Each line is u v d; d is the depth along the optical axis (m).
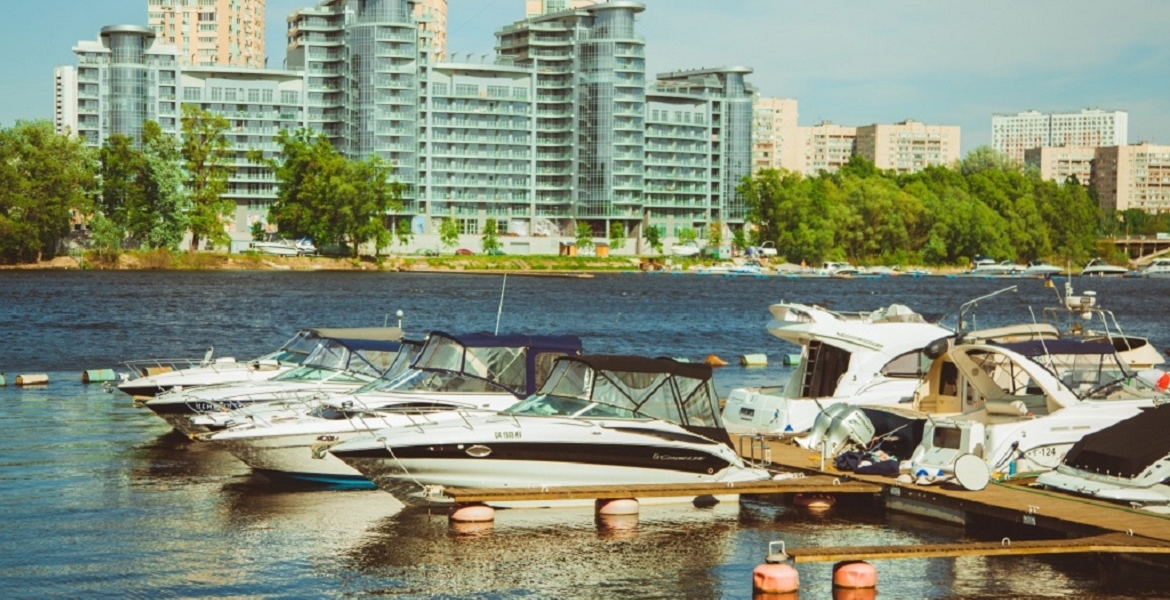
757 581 19.75
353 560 21.45
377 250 190.88
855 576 19.95
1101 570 21.08
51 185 161.38
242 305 95.62
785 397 29.86
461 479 24.36
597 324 82.62
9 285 122.31
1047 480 24.05
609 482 24.86
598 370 25.69
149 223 171.38
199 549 22.00
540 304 107.44
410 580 20.39
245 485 27.23
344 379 32.91
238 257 180.25
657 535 23.30
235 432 26.89
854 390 29.81
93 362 52.78
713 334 74.50
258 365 36.34
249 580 20.25
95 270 164.75
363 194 186.75
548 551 22.12
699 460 25.30
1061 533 21.72
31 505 25.05
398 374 29.83
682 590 20.05
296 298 107.50
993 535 23.27
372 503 25.75
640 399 25.69
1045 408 26.20
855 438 26.98
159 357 54.91
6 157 161.38
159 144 173.38
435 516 24.62
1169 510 22.19
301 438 26.92
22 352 56.72
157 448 31.58
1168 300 132.12
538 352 29.25
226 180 182.25
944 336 30.03
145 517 24.23
